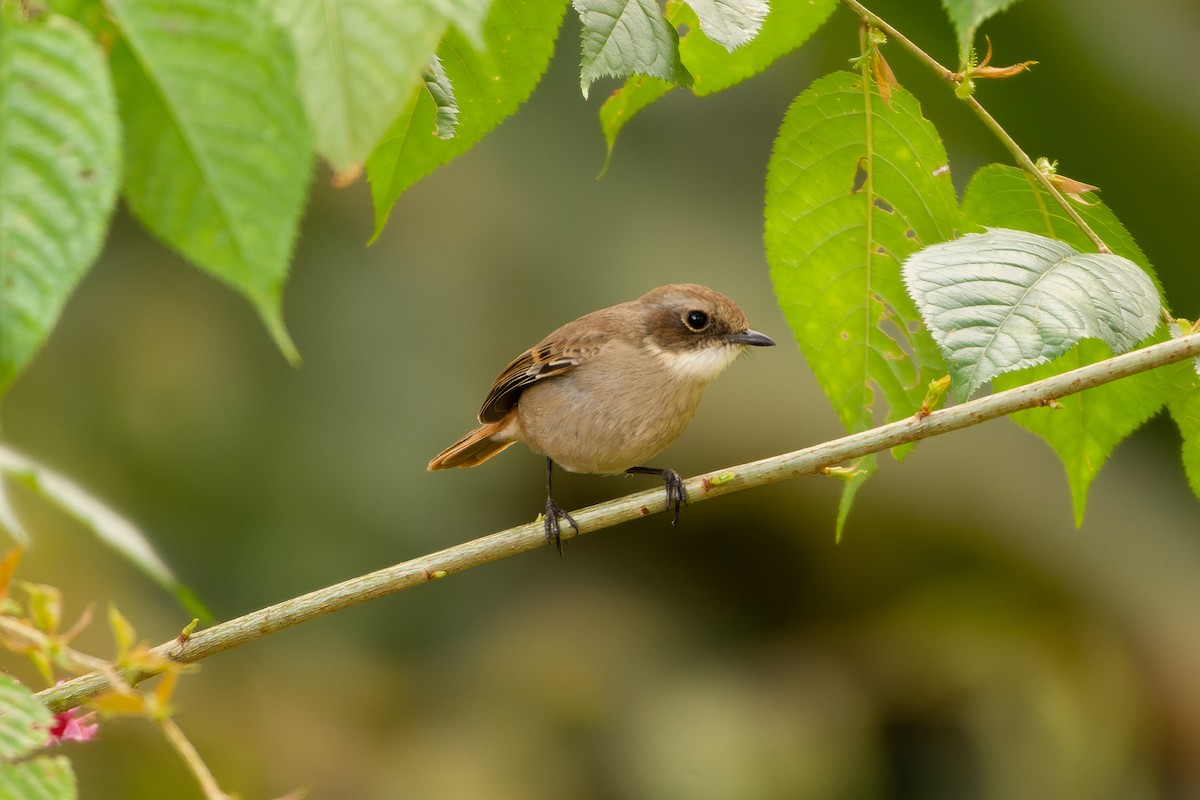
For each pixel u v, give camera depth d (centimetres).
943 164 569
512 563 1547
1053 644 1498
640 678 1493
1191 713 1455
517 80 500
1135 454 1562
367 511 1405
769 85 1502
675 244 1455
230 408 1386
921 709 1508
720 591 1576
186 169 253
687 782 1420
